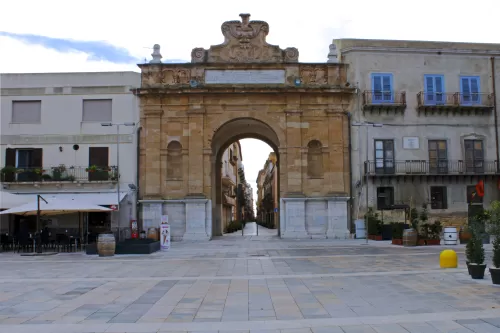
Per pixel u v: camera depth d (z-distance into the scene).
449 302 10.20
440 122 34.59
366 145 33.59
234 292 11.77
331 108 33.53
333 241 30.41
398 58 34.66
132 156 33.38
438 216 33.72
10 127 33.97
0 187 32.94
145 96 33.41
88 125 33.84
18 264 18.95
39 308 10.06
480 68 35.34
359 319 8.78
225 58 33.72
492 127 35.03
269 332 8.00
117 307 10.12
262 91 33.00
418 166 33.97
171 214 32.81
